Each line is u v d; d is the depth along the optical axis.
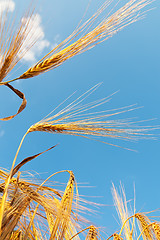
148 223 0.86
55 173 0.56
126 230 0.93
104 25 0.44
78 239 0.60
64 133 0.48
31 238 0.49
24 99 0.56
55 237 0.47
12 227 0.43
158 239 0.78
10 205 0.45
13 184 0.49
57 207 0.48
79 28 0.46
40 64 0.47
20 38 0.44
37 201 0.47
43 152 0.51
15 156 0.46
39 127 0.49
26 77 0.48
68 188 0.52
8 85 0.56
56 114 0.50
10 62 0.45
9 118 0.55
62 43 0.47
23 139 0.48
